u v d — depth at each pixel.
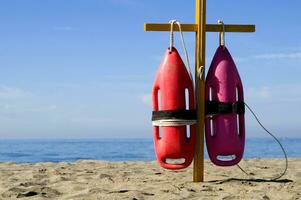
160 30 4.13
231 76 4.09
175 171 5.00
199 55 4.11
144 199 3.45
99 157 19.16
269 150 28.97
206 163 5.84
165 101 4.02
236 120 4.08
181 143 4.02
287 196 3.54
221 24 4.18
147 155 21.34
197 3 4.13
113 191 3.67
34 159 17.59
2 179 4.39
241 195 3.54
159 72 4.09
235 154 4.11
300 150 28.39
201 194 3.60
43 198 3.52
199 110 4.09
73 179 4.34
